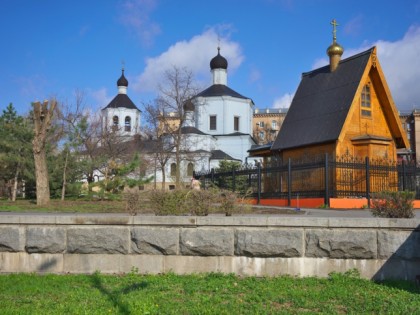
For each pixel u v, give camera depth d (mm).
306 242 7859
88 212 14570
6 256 8273
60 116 42219
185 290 6992
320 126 25531
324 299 6613
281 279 7656
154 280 7547
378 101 27156
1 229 8242
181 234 8016
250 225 7930
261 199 23172
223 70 67062
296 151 26922
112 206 17344
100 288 7137
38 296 6762
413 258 7715
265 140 96688
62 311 5859
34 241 8172
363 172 21453
